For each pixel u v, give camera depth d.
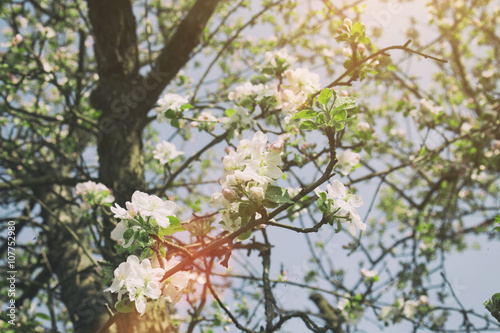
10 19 5.59
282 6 4.64
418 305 4.46
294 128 2.96
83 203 4.72
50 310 5.09
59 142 5.58
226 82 5.82
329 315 4.29
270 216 1.51
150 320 3.37
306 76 2.59
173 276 1.62
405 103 4.07
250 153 1.53
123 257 3.47
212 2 4.74
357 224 1.52
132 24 4.79
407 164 3.76
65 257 5.84
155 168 6.14
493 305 1.58
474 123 5.41
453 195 5.71
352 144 3.28
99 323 5.01
